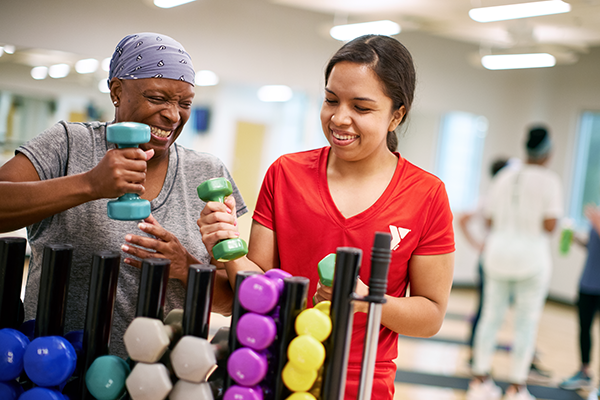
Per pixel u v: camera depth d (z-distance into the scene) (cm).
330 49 599
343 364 82
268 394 85
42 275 90
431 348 436
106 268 89
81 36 477
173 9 518
